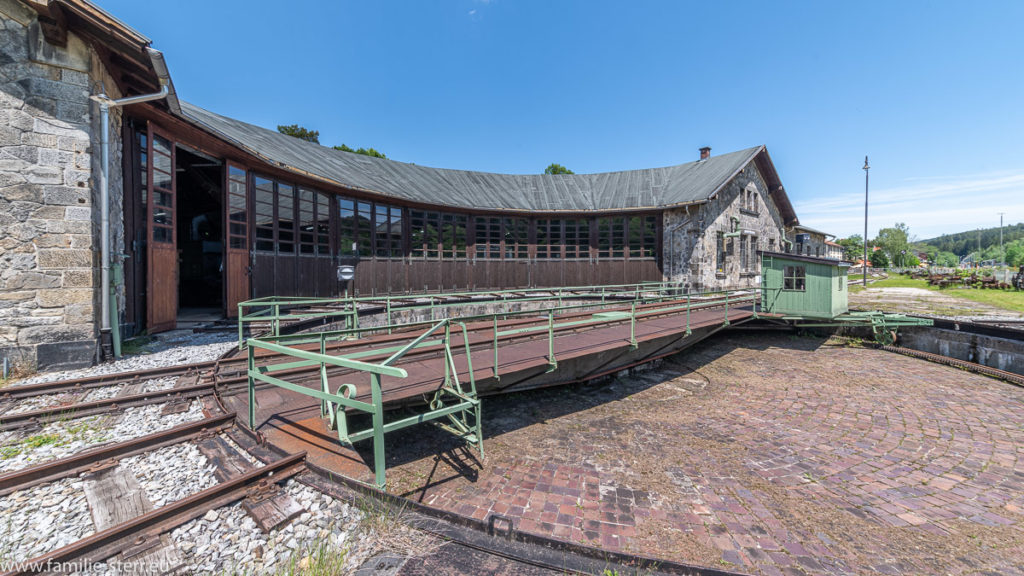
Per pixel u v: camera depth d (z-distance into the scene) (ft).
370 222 43.27
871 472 14.75
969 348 30.17
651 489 13.34
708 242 52.70
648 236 55.47
